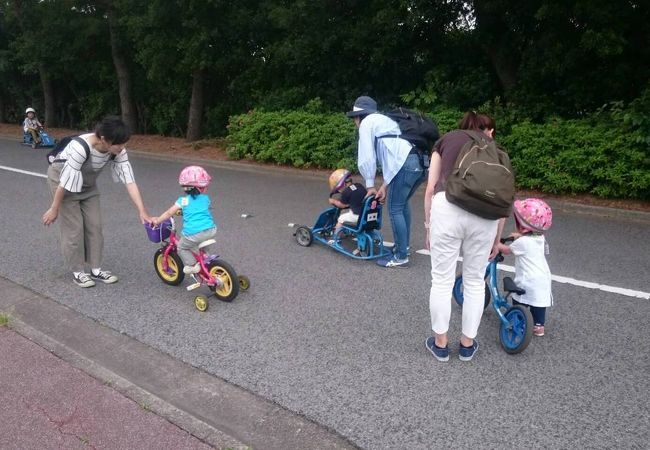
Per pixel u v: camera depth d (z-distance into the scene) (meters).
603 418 3.06
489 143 3.43
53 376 3.51
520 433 2.94
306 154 11.65
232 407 3.24
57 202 4.71
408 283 5.14
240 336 4.09
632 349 3.84
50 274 5.45
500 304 3.97
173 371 3.64
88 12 19.38
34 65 20.53
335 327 4.23
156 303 4.72
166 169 12.67
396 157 5.16
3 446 2.85
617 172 7.83
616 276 5.26
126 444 2.86
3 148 16.77
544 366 3.62
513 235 4.05
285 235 6.84
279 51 13.16
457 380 3.46
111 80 20.45
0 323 4.25
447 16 10.86
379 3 11.75
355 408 3.18
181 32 14.83
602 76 9.73
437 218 3.40
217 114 16.45
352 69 12.96
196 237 4.55
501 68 10.90
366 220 5.62
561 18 9.24
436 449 2.83
